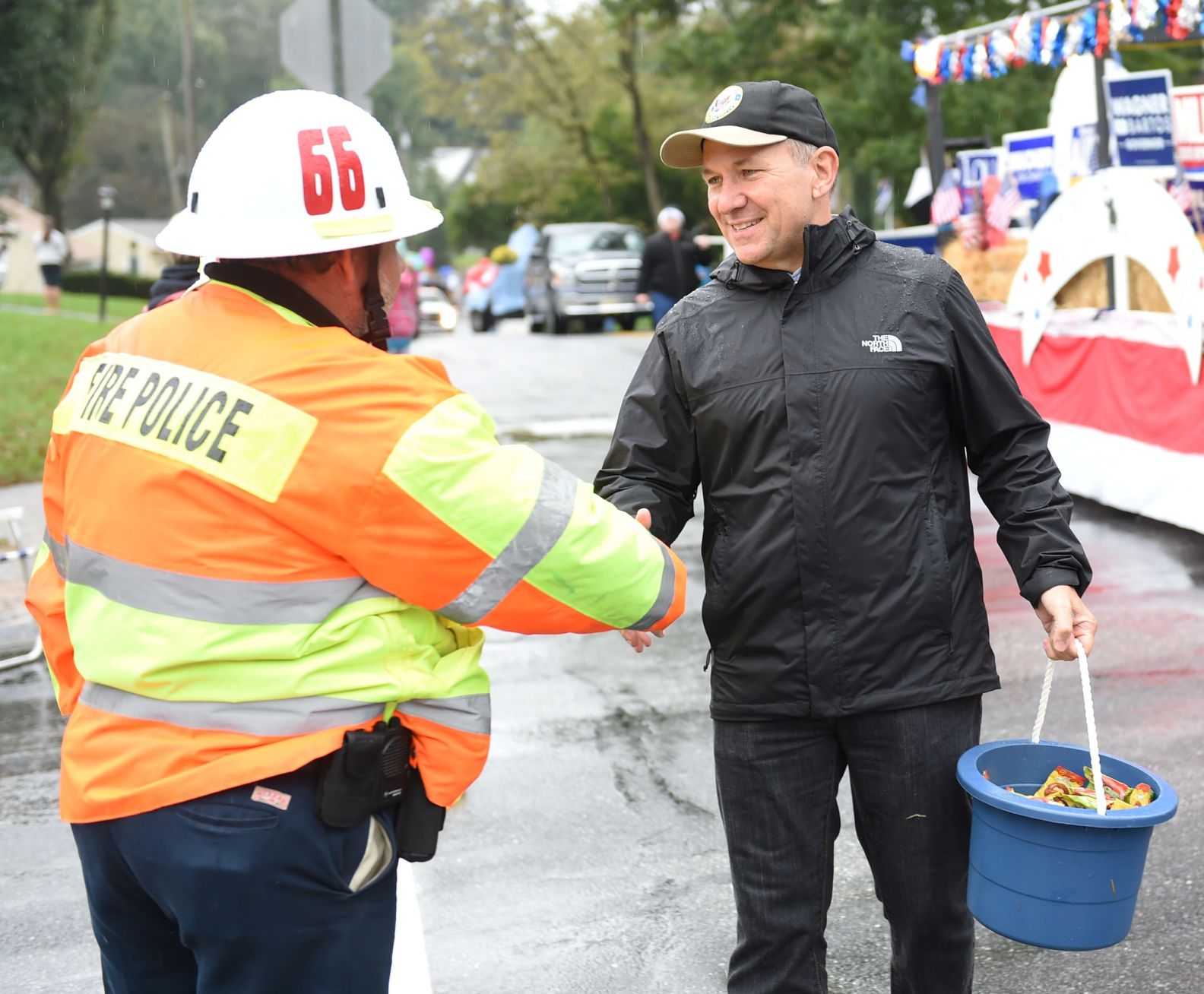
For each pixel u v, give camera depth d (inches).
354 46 338.6
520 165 1957.4
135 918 89.9
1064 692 214.7
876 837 111.2
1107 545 302.8
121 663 83.1
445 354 803.4
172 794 81.8
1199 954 138.9
